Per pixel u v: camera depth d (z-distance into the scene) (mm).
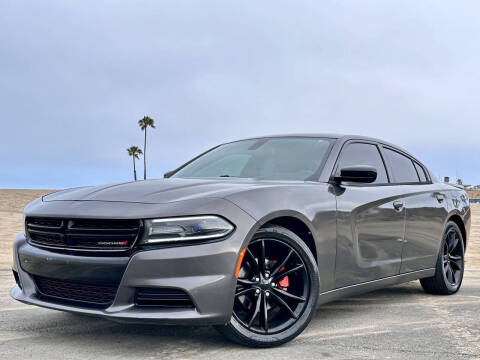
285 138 4352
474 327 3713
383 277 4102
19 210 20266
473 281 6289
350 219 3684
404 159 4902
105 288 2932
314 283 3311
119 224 2902
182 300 2852
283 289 3322
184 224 2855
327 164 3846
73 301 3064
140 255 2812
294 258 3285
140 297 2859
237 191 3117
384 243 4078
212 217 2906
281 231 3195
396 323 3816
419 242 4590
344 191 3748
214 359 2840
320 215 3430
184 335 3324
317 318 3961
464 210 5504
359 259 3781
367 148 4406
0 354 2912
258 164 4023
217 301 2846
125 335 3324
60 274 3029
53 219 3141
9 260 7156
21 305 4270
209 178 3832
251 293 3133
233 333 2994
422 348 3123
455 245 5309
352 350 3057
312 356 2924
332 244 3514
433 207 4836
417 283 5883
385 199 4121
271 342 3096
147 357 2867
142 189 3283
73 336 3305
